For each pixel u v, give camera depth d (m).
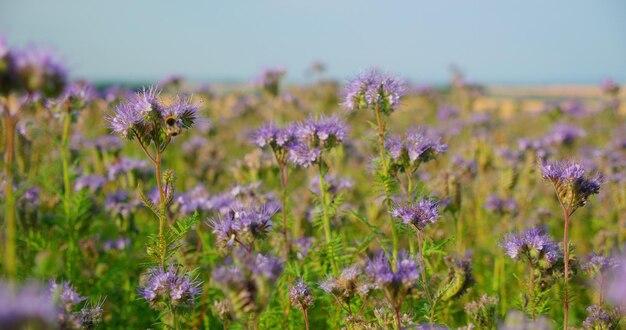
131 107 0.60
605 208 0.91
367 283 0.59
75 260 0.73
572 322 0.68
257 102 1.86
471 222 0.91
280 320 0.66
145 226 0.83
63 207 0.77
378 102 0.65
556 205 0.95
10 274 0.51
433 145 0.66
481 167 0.94
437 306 0.65
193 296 0.59
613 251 0.78
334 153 0.71
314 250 0.68
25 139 0.75
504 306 0.71
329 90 1.59
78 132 1.04
